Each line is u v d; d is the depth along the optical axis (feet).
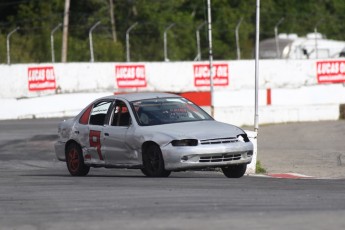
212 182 123.03
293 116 305.12
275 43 448.65
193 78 378.12
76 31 501.56
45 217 88.02
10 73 344.90
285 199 98.84
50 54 452.76
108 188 114.11
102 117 141.59
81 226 80.69
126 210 90.89
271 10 590.96
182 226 78.59
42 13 505.25
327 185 118.52
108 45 472.85
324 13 617.62
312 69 395.96
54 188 116.67
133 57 491.31
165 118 135.44
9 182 130.31
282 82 391.04
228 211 88.58
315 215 84.69
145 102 138.62
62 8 516.73
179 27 522.88
